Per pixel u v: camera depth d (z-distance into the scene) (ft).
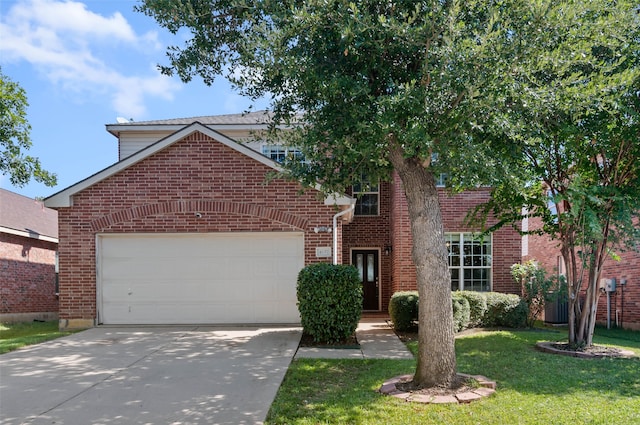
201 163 38.11
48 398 19.47
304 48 21.21
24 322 53.16
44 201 37.47
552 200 27.40
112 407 18.28
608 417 16.16
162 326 37.50
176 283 38.17
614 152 27.66
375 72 22.06
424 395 18.86
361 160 23.39
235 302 38.11
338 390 20.22
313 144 22.36
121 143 52.85
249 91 25.36
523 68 19.57
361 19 19.54
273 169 38.06
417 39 19.36
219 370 23.88
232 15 24.25
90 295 37.52
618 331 40.96
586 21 20.61
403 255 46.19
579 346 28.32
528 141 21.07
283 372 23.45
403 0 20.52
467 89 18.54
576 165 29.17
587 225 26.22
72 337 33.19
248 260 38.29
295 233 38.01
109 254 38.17
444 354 19.97
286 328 36.76
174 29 23.82
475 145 19.83
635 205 26.40
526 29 19.43
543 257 57.57
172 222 38.01
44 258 58.13
